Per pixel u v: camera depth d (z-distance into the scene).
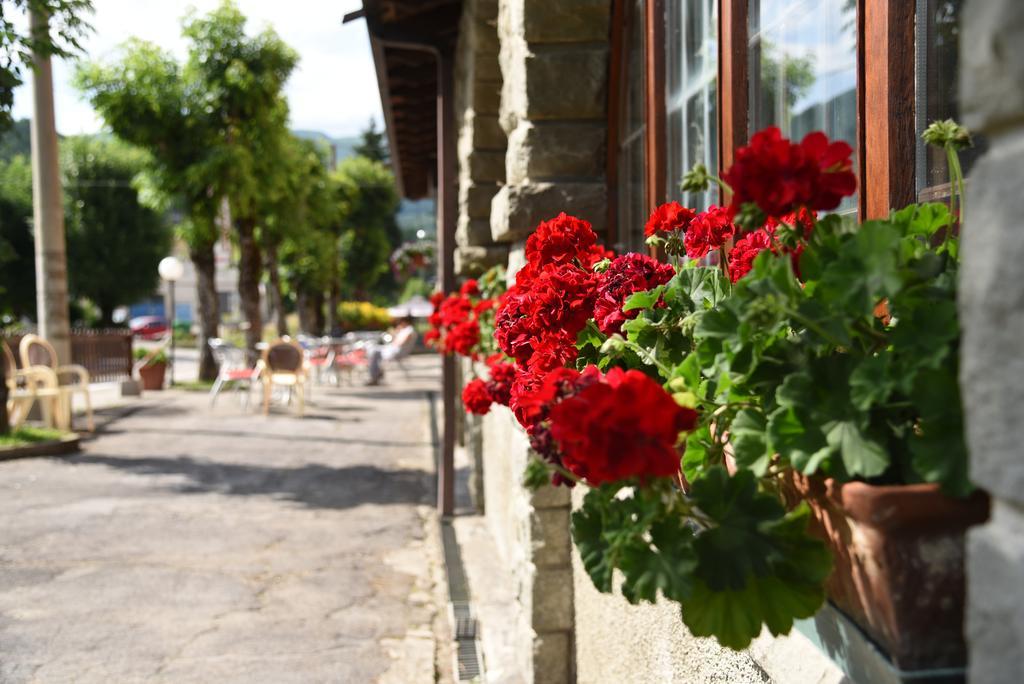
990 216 0.56
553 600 3.17
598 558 0.96
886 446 0.86
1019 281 0.53
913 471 0.86
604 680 2.72
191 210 18.00
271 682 3.45
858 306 0.87
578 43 3.18
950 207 1.26
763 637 1.31
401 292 60.38
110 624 4.05
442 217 6.70
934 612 0.83
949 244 0.98
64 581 4.68
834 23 1.74
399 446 9.71
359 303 40.75
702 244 1.54
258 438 10.16
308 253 29.66
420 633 4.01
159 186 17.70
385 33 6.29
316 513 6.37
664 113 2.75
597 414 0.86
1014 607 0.55
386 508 6.55
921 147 1.44
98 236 31.20
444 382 6.33
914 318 0.84
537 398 1.07
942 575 0.82
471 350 4.91
